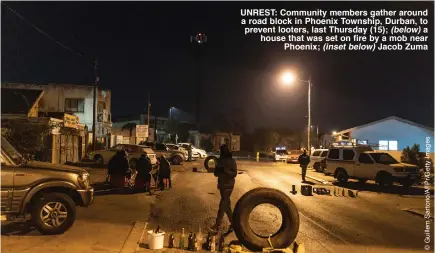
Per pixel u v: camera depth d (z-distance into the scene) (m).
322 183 21.86
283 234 8.09
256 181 22.27
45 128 20.70
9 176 8.14
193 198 14.85
